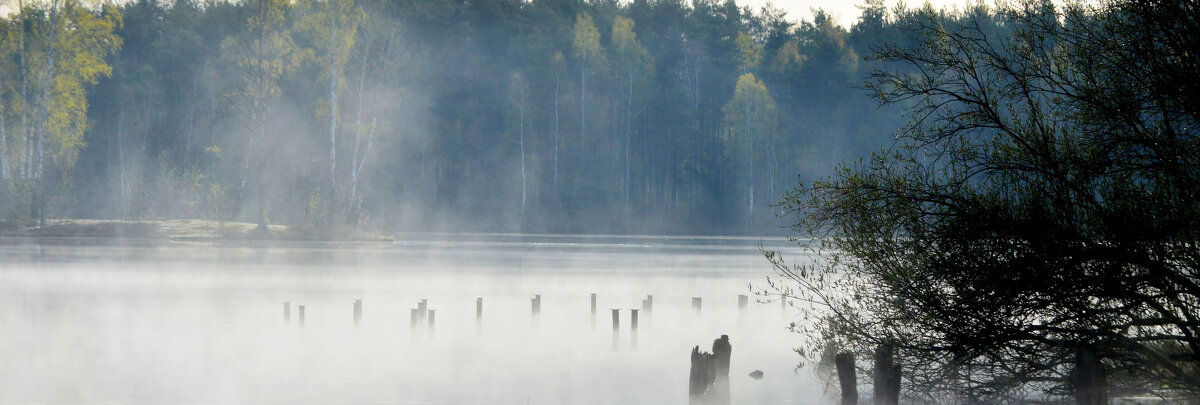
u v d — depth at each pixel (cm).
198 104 13875
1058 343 1709
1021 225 1667
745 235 13750
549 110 14925
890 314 1838
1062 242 1658
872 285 1872
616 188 14712
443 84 14700
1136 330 1728
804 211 1933
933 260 1752
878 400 1748
